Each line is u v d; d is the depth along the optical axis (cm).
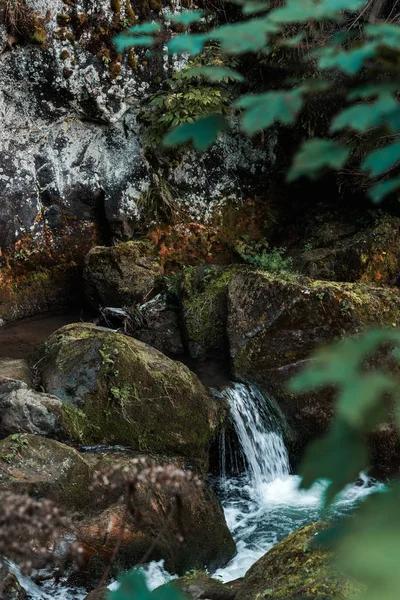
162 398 636
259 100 77
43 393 611
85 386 625
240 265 855
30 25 830
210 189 984
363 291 749
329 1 77
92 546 504
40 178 905
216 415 668
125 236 950
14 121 872
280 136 986
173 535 541
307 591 336
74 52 861
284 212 1010
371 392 67
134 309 865
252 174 998
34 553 480
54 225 924
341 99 834
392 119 76
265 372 731
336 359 70
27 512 326
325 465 67
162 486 543
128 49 881
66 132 904
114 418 619
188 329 812
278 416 730
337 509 630
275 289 758
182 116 898
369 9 691
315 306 733
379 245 899
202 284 848
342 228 941
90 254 895
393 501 63
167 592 70
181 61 906
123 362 631
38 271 921
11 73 849
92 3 856
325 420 700
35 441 542
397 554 58
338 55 82
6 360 695
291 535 400
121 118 917
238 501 667
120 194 938
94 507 522
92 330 730
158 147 922
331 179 970
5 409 592
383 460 677
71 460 534
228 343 761
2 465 518
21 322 902
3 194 885
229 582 474
